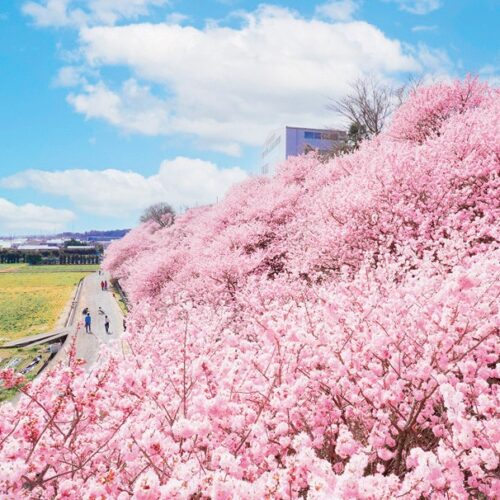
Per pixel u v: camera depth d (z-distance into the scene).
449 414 3.70
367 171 15.34
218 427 4.40
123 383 4.66
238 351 5.86
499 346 4.97
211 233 28.73
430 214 12.07
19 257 171.12
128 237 72.06
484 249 9.96
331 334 5.73
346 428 4.46
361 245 12.84
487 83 20.62
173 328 8.50
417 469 3.20
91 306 52.06
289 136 72.38
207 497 3.43
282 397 4.41
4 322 44.41
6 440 4.04
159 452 3.62
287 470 3.04
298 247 17.45
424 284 6.61
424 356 4.85
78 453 4.78
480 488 3.67
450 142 14.38
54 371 4.84
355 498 2.88
